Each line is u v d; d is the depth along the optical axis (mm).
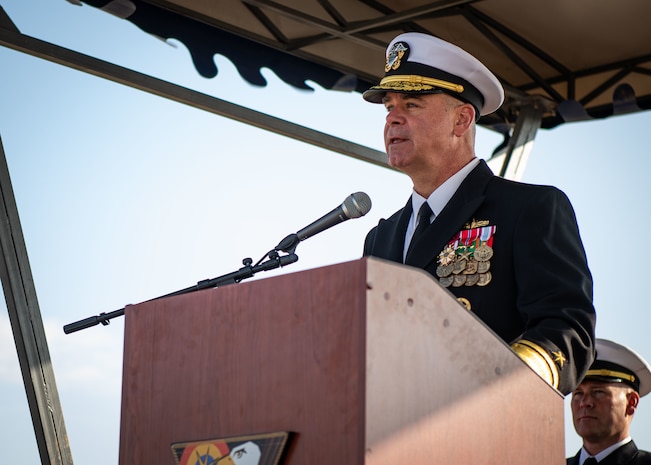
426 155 3244
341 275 1976
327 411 1942
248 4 6359
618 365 4898
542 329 2607
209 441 2145
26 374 5297
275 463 1982
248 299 2162
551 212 2996
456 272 3020
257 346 2115
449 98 3293
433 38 3326
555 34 6887
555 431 2295
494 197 3127
